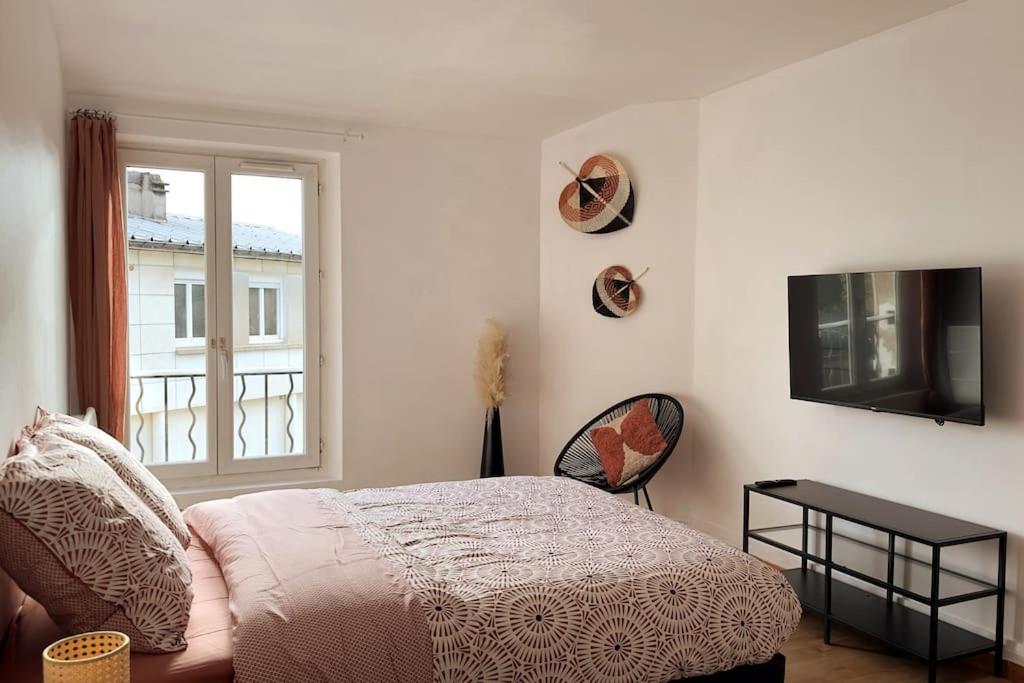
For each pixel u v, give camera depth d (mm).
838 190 3520
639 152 4555
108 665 1267
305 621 1819
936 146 3078
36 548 1606
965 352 2832
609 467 4234
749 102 4020
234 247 4645
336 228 4773
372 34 3311
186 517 2812
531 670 1975
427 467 5027
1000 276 2855
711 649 2180
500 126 4895
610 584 2141
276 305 4793
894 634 2912
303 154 4707
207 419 4613
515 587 2072
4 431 1809
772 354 3912
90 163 4020
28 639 1765
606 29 3256
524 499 2986
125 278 4168
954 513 3025
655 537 2512
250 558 2154
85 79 3926
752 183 4020
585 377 4957
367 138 4762
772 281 3902
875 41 3322
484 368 4961
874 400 3225
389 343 4883
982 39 2895
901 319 3078
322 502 2814
